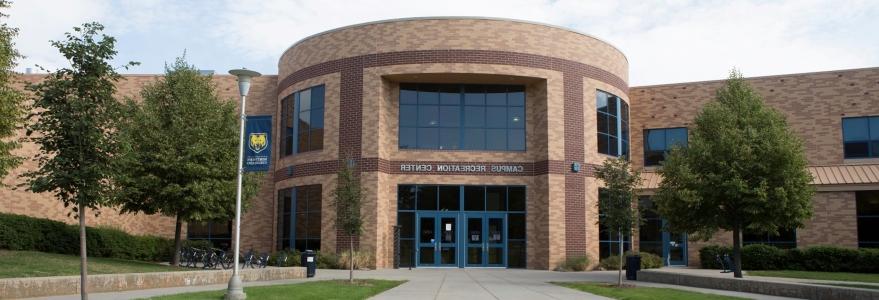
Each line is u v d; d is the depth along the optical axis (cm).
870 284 1872
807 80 3359
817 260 2822
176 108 2398
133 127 2258
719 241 3262
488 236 3023
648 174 3491
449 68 2941
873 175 3064
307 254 2386
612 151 3256
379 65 2986
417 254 2978
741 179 2161
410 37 2977
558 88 3048
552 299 1661
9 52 1711
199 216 2366
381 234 2919
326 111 3070
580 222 3009
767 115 2258
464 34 2970
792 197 2153
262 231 3441
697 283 2131
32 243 2353
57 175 1195
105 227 2934
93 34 1251
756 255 2922
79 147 1222
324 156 3041
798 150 2189
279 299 1525
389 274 2567
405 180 3017
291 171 3200
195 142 2359
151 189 2323
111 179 1396
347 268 2816
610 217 2148
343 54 3064
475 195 3050
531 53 3017
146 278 1806
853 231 3025
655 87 3603
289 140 3294
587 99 3134
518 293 1823
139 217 3447
